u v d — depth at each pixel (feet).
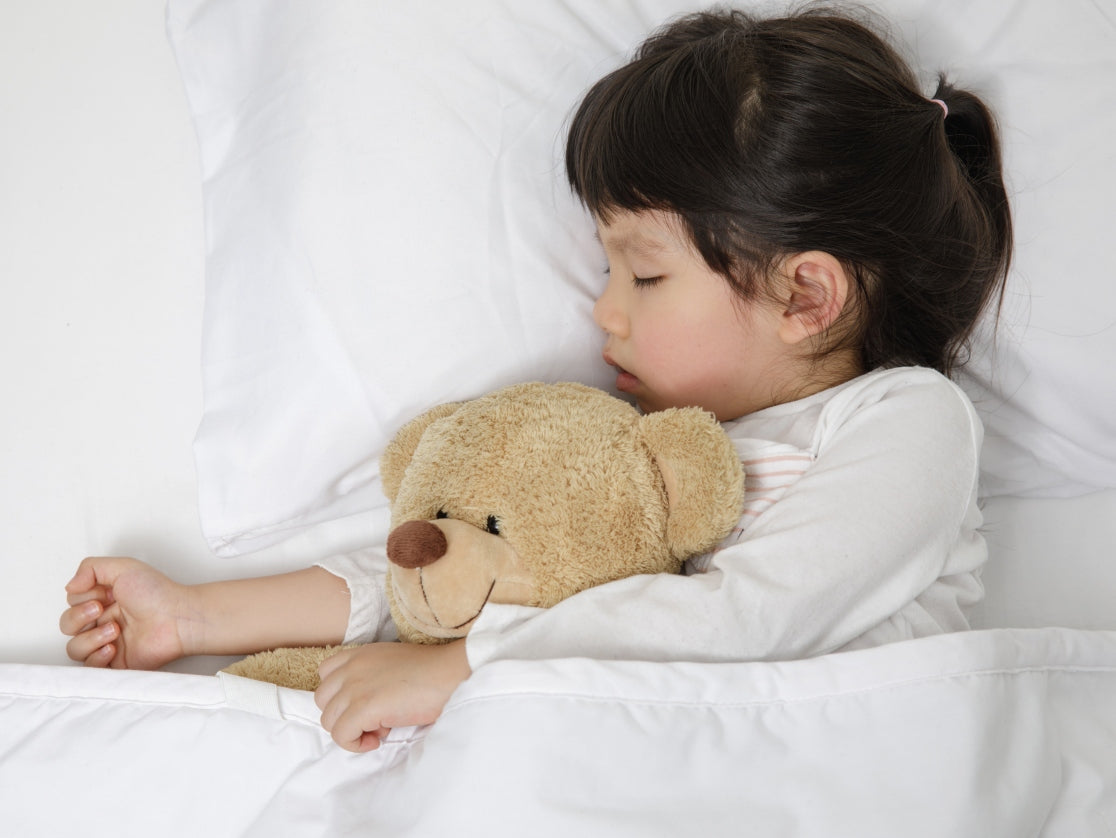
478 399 2.53
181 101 3.26
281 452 2.70
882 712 2.13
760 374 2.73
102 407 3.00
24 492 2.91
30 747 2.41
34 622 2.81
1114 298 2.92
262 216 2.69
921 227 2.70
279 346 2.68
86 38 3.28
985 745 2.15
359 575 2.78
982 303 2.92
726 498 2.25
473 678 2.12
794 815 2.05
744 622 2.21
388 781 2.28
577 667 2.08
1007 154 2.89
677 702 2.09
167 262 3.13
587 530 2.26
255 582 2.78
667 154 2.53
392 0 2.65
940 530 2.42
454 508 2.31
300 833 2.26
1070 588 3.12
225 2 2.69
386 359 2.68
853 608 2.34
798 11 2.95
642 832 1.98
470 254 2.71
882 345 2.80
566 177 2.81
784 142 2.53
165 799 2.35
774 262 2.60
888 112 2.62
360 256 2.65
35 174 3.18
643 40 2.88
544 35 2.77
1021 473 3.21
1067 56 2.84
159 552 2.91
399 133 2.66
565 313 2.84
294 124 2.66
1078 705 2.39
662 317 2.65
